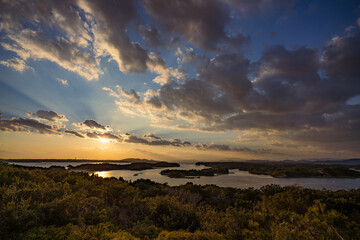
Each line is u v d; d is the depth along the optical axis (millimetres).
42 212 5129
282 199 10641
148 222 6695
